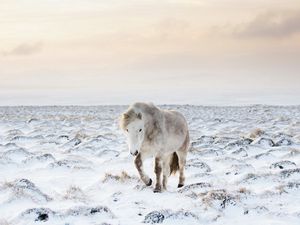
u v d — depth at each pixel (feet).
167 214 29.60
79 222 28.66
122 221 29.45
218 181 41.65
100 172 48.26
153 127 39.27
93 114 173.06
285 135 76.23
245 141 69.56
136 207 33.30
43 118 136.56
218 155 58.75
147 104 40.24
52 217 29.07
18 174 46.39
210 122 121.49
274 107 221.25
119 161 53.67
